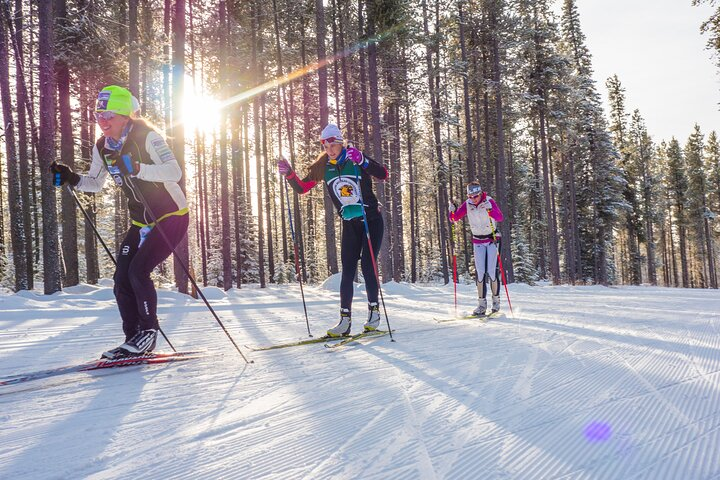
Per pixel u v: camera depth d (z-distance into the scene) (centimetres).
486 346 331
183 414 183
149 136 278
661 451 144
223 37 1512
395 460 138
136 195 285
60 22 1185
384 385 226
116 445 151
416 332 409
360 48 1634
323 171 409
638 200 3612
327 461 138
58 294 941
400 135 2398
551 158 2728
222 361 290
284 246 3122
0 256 2144
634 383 227
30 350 355
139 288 288
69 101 1186
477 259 571
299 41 2030
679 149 4353
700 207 4225
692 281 5300
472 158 2003
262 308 758
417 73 1955
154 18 1470
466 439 155
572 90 2397
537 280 3169
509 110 2377
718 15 1310
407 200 3766
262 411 187
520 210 3772
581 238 3139
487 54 2186
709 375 243
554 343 341
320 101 1409
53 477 128
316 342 366
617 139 3541
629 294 1109
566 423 170
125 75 1280
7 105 1218
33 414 184
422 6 1933
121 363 271
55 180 285
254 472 131
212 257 2428
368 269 399
